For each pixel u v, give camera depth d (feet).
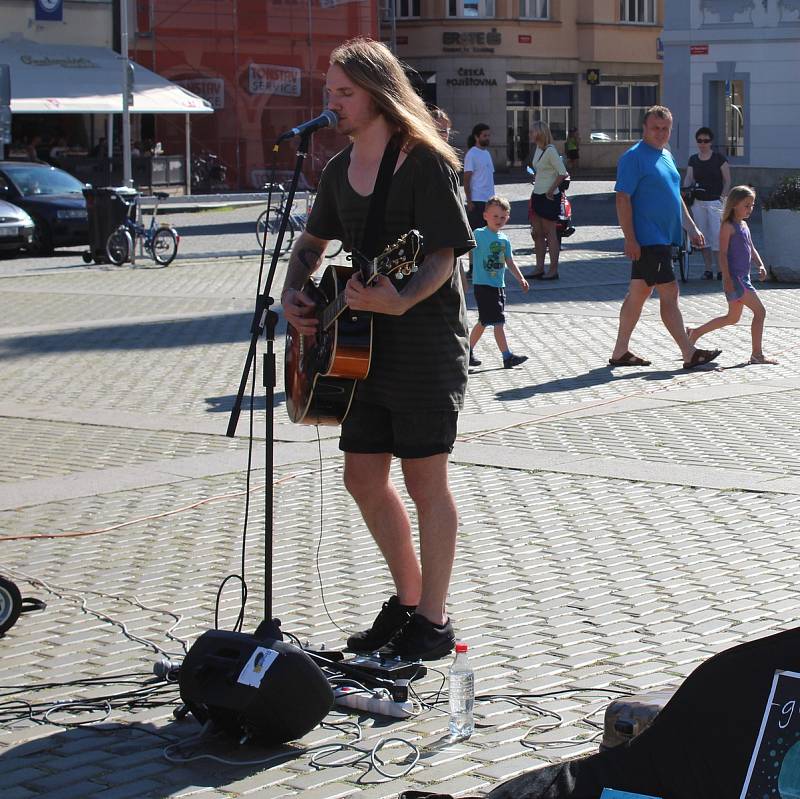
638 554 21.81
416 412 16.12
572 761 11.23
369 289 15.05
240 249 86.07
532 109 196.85
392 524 17.12
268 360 14.97
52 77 129.70
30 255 85.97
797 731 9.59
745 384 37.01
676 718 10.31
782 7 121.19
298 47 156.66
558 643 17.75
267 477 15.01
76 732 15.23
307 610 19.45
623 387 37.06
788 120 122.83
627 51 202.39
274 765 14.28
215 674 14.58
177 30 150.51
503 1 191.11
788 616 18.66
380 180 15.97
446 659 17.42
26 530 24.22
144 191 127.34
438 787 13.67
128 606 19.83
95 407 36.06
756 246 76.89
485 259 40.11
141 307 57.36
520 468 27.94
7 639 18.45
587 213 110.42
